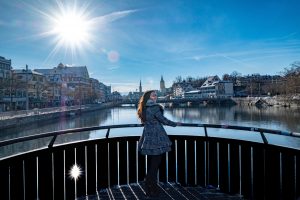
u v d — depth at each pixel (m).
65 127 40.41
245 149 3.87
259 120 45.38
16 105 54.62
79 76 101.06
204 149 4.28
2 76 52.88
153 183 3.78
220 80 132.25
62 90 82.81
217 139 4.16
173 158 4.42
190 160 4.34
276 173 3.50
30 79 64.06
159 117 3.64
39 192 3.51
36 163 3.51
